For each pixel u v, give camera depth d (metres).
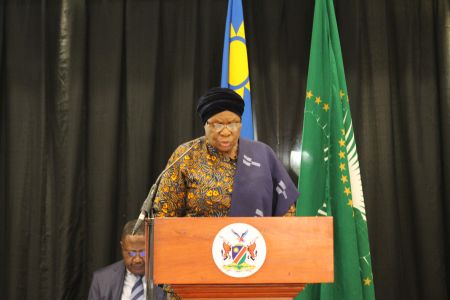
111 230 3.91
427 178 3.93
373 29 4.05
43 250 3.93
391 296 3.85
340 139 3.60
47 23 4.05
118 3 4.07
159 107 4.07
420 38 4.05
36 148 4.00
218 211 2.20
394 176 3.94
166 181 2.21
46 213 3.96
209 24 4.07
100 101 3.99
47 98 4.02
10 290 3.88
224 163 2.24
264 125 4.03
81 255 3.92
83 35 3.99
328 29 3.76
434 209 3.90
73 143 3.91
